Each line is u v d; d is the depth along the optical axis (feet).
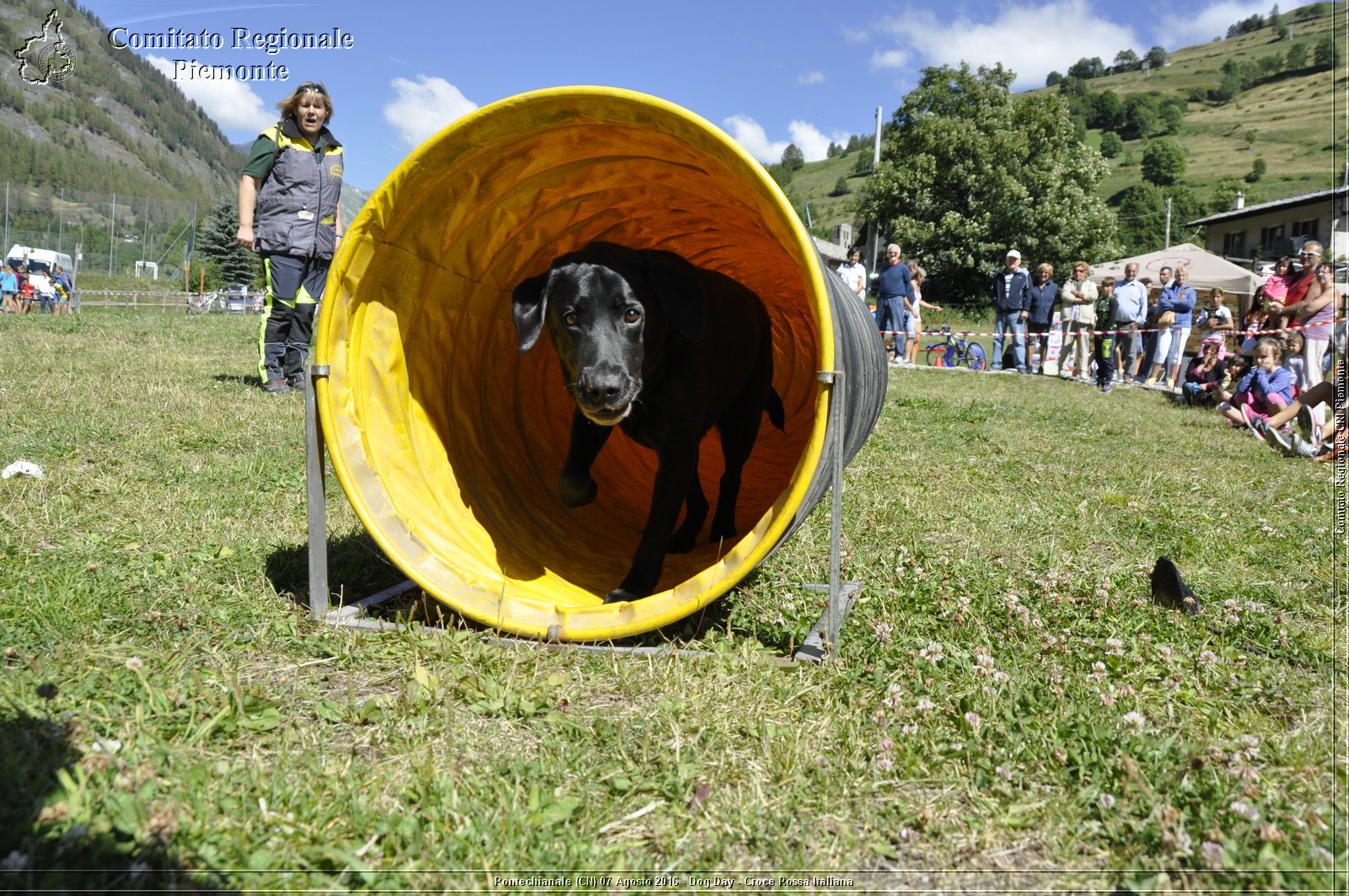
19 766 6.72
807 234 9.38
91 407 21.66
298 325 25.85
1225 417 35.35
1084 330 52.60
